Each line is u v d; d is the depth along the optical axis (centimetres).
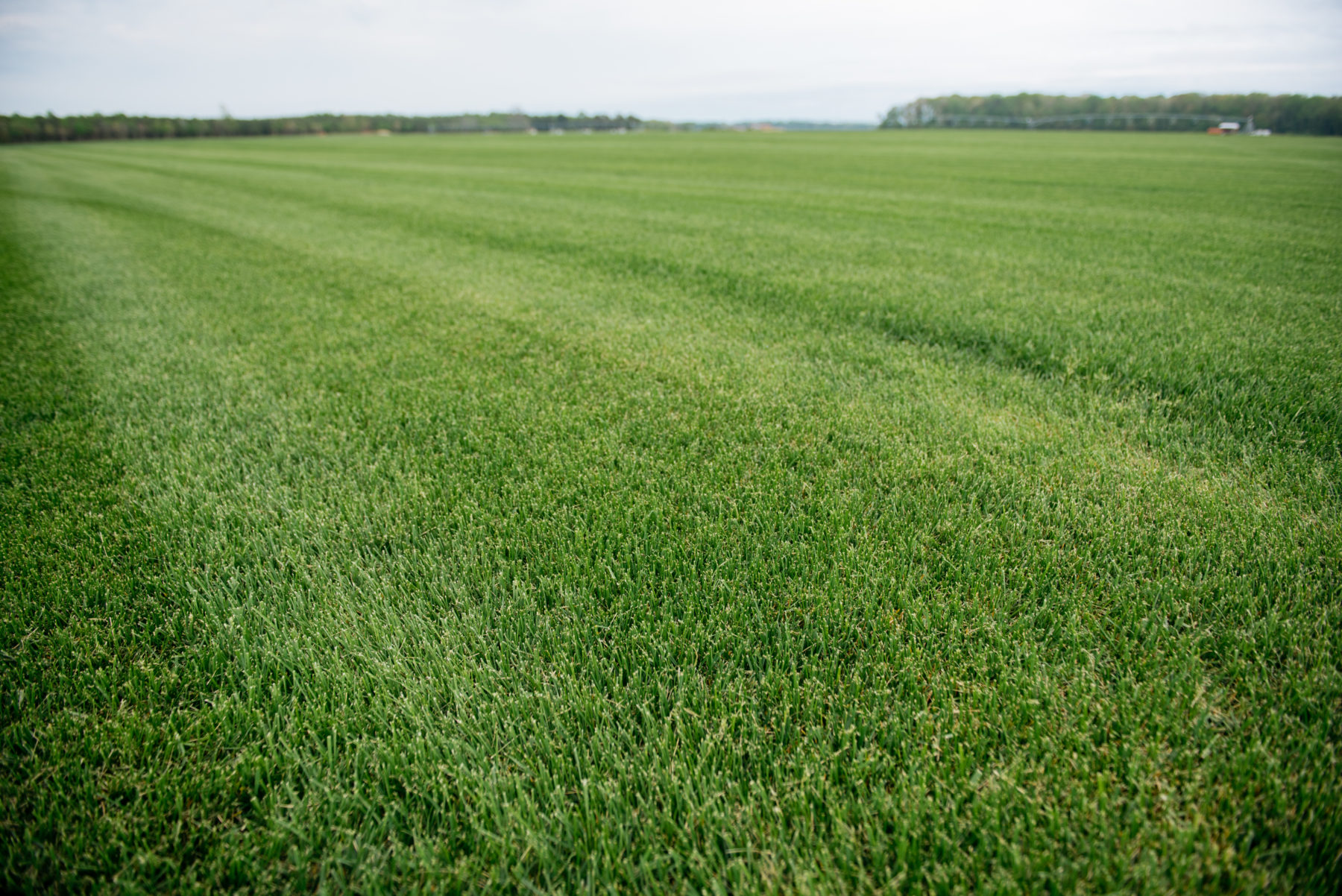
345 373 443
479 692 182
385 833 148
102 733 170
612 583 221
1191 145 3738
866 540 238
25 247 1011
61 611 219
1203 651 183
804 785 150
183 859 142
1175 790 142
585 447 322
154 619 213
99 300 671
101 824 147
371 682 187
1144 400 354
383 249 934
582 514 262
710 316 552
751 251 844
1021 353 436
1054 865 131
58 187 2130
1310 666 176
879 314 532
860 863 133
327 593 220
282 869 140
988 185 1736
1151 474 275
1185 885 126
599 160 3250
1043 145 3888
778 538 243
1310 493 252
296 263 843
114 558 245
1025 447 304
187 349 506
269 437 350
